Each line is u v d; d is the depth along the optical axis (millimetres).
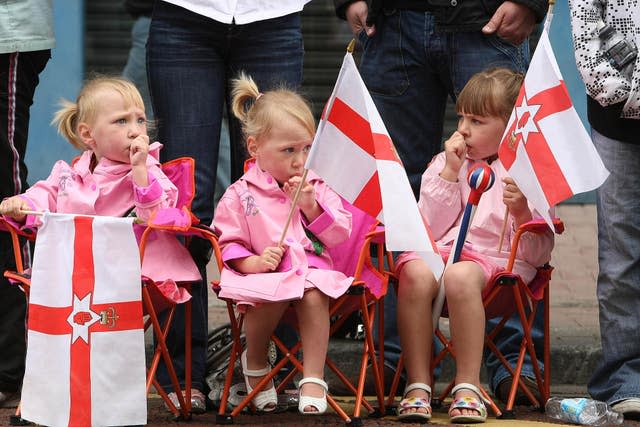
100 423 12789
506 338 15914
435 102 16156
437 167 14922
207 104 15219
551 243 14359
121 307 12875
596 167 13789
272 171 14156
